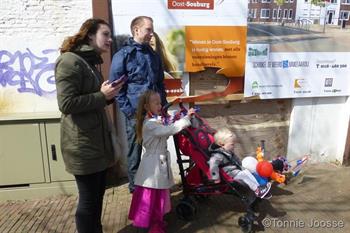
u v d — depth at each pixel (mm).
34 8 4047
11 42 4090
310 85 4773
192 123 3383
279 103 4879
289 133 4977
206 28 4262
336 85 4852
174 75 4324
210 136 3410
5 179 3969
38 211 3762
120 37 4102
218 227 3422
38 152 3951
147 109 3113
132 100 3656
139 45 3621
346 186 4324
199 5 4184
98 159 2672
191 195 3604
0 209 3818
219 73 4449
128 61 3609
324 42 4668
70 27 4137
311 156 5094
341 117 5051
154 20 4133
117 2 4023
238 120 4797
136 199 3176
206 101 4516
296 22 4512
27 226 3457
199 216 3633
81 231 2830
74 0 4070
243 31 4375
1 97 4195
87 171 2631
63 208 3814
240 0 4277
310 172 4785
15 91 4215
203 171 3354
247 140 4875
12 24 4055
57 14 4090
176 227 3436
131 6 4055
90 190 2748
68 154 2617
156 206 3164
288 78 4676
